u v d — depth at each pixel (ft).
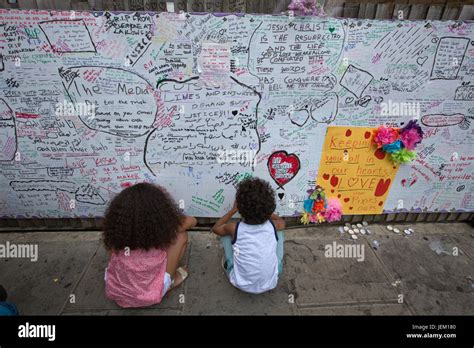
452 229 9.57
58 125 7.50
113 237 5.97
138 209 5.96
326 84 7.38
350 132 8.03
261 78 7.18
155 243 6.09
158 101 7.33
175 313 6.59
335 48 6.99
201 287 7.23
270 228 6.68
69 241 8.57
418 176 8.83
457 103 7.87
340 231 9.27
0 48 6.59
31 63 6.79
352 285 7.41
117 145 7.82
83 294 6.95
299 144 8.08
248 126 7.75
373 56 7.16
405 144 8.07
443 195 9.20
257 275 6.41
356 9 6.81
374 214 9.43
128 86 7.13
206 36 6.67
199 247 8.48
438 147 8.46
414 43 7.07
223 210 8.89
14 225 8.91
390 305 6.93
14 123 7.41
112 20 6.43
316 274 7.70
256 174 8.42
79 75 6.97
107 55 6.79
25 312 6.46
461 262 8.23
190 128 7.69
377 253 8.46
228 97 7.37
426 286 7.47
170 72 7.02
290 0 6.61
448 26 6.93
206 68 7.00
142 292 6.22
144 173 8.23
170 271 6.66
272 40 6.79
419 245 8.82
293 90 7.38
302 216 9.11
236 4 6.58
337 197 8.99
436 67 7.39
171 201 6.88
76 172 8.11
